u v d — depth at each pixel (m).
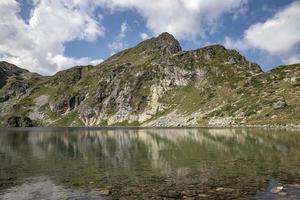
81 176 32.12
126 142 82.25
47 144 79.81
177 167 36.69
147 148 62.91
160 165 38.69
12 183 29.00
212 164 38.34
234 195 22.80
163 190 25.00
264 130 115.50
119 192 24.64
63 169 37.03
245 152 50.22
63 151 59.88
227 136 90.44
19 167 39.12
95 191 25.17
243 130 121.69
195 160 42.50
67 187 26.89
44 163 42.59
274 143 64.06
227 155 47.31
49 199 23.09
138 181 28.89
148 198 22.69
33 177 31.97
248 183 26.70
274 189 23.89
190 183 27.45
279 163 37.44
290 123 147.38
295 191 23.31
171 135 107.44
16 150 62.78
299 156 43.31
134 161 43.12
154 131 146.88
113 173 33.59
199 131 127.94
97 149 63.34
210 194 23.33
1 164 41.97
